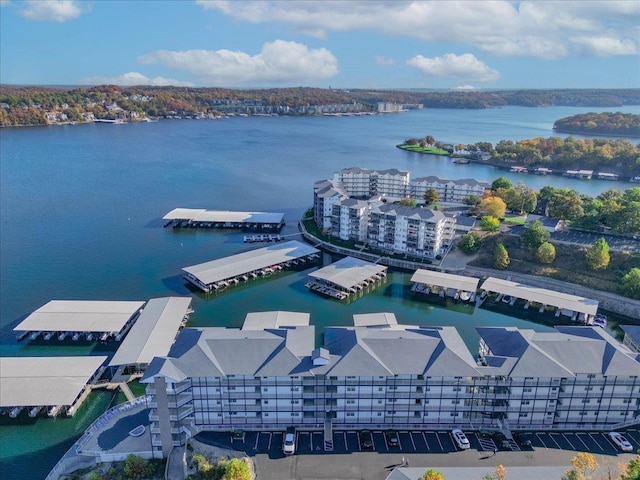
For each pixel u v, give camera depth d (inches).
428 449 2997.0
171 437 2955.2
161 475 2829.7
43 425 3390.7
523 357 3139.8
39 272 6082.7
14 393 3479.3
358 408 3147.1
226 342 3198.8
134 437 3068.4
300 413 3149.6
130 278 5974.4
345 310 5255.9
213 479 2783.0
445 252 6643.7
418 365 3102.9
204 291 5634.8
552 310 5270.7
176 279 5969.5
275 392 3097.9
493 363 3142.2
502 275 5984.3
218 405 3120.1
